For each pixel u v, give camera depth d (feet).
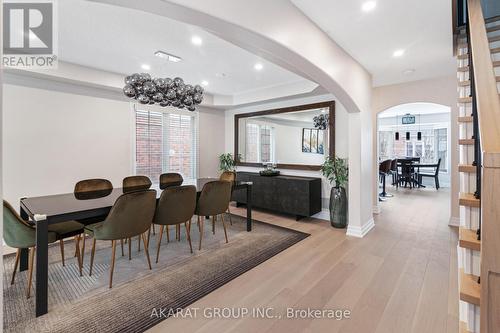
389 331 5.82
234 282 8.05
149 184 13.09
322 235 12.50
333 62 9.46
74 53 10.82
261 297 7.23
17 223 7.03
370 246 10.95
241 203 19.31
